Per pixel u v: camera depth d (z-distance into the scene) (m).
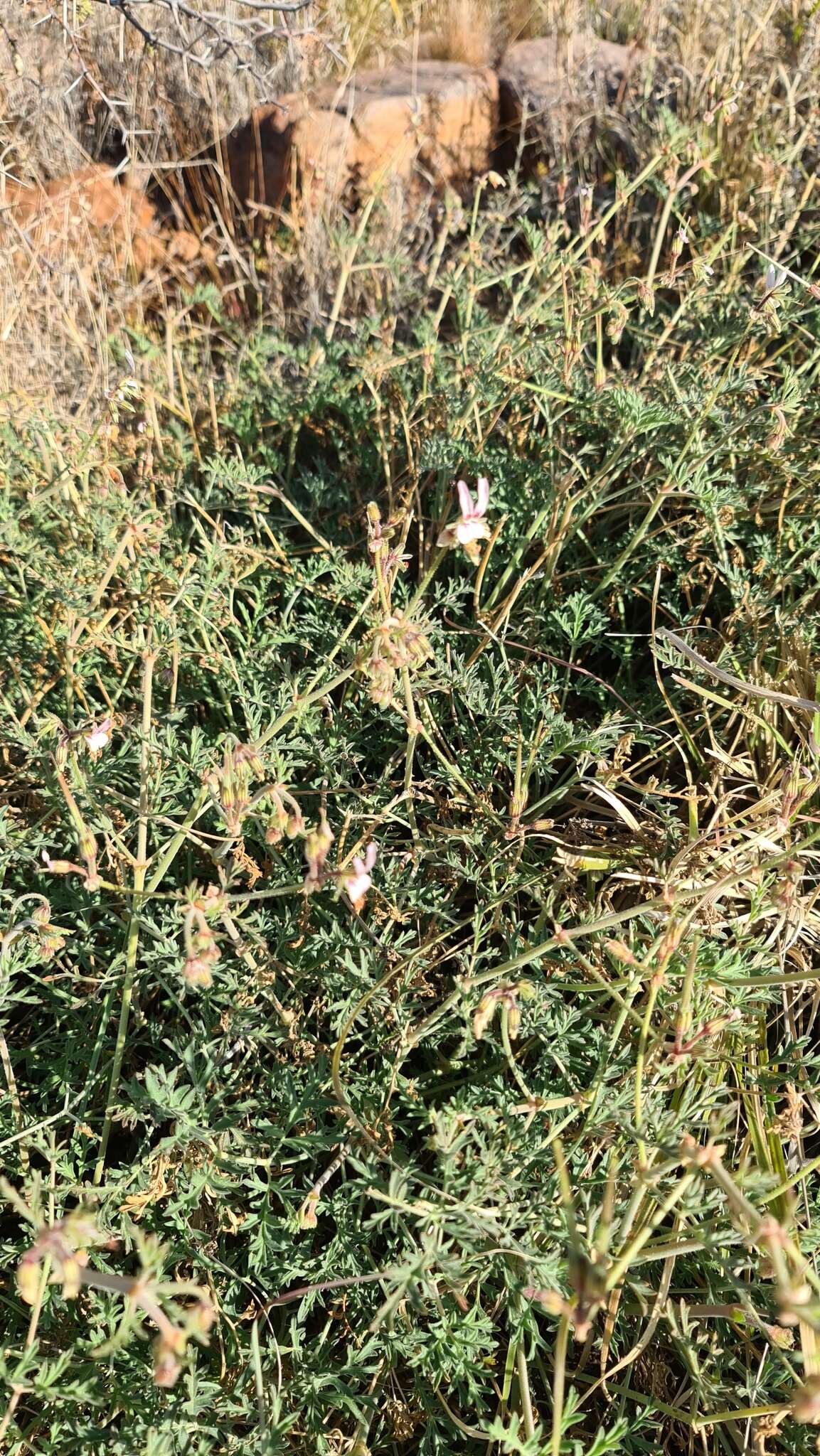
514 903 2.81
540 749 3.02
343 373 4.40
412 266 5.31
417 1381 2.20
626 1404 2.28
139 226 5.44
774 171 4.23
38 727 3.03
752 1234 1.77
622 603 3.48
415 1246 2.08
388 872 2.75
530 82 5.89
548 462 3.67
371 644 2.23
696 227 4.70
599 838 3.02
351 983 2.54
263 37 5.70
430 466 3.48
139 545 3.25
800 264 4.49
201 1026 2.49
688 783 3.11
